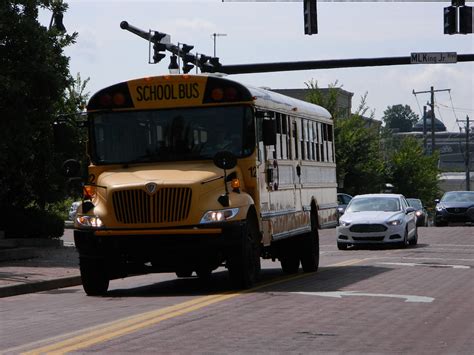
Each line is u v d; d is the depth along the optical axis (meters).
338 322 20.06
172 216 26.02
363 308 22.53
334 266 37.53
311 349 16.66
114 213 26.36
